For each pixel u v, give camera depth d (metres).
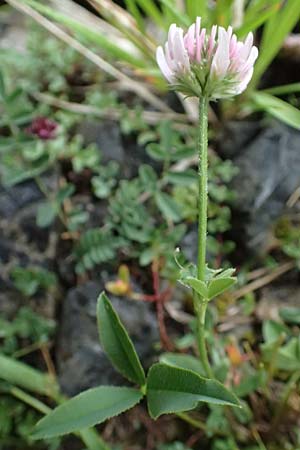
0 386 0.26
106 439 0.26
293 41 0.33
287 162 0.31
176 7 0.32
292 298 0.29
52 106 0.34
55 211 0.28
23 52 0.36
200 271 0.19
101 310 0.20
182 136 0.33
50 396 0.26
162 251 0.29
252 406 0.26
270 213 0.31
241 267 0.30
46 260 0.29
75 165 0.31
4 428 0.26
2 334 0.27
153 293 0.29
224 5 0.30
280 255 0.30
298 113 0.30
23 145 0.29
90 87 0.35
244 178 0.31
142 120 0.33
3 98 0.29
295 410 0.26
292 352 0.25
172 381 0.19
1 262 0.29
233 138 0.32
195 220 0.30
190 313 0.28
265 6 0.33
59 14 0.31
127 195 0.29
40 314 0.28
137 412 0.27
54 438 0.26
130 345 0.20
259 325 0.29
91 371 0.26
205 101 0.18
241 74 0.18
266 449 0.26
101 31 0.35
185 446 0.26
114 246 0.28
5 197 0.30
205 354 0.21
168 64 0.18
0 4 0.38
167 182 0.31
